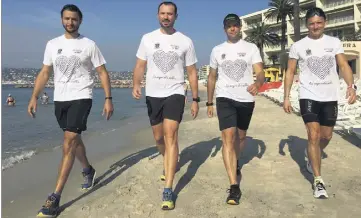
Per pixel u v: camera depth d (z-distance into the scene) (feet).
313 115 13.82
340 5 184.14
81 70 13.32
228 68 14.38
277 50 232.32
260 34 209.05
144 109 88.43
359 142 23.34
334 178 15.79
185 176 16.83
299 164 18.29
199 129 34.47
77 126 13.08
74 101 13.12
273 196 13.78
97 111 77.71
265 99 86.84
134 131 38.86
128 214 12.41
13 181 18.47
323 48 13.80
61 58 13.07
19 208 14.05
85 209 13.02
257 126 32.81
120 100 147.95
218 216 12.01
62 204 13.89
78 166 20.68
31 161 23.86
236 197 12.98
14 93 251.60
